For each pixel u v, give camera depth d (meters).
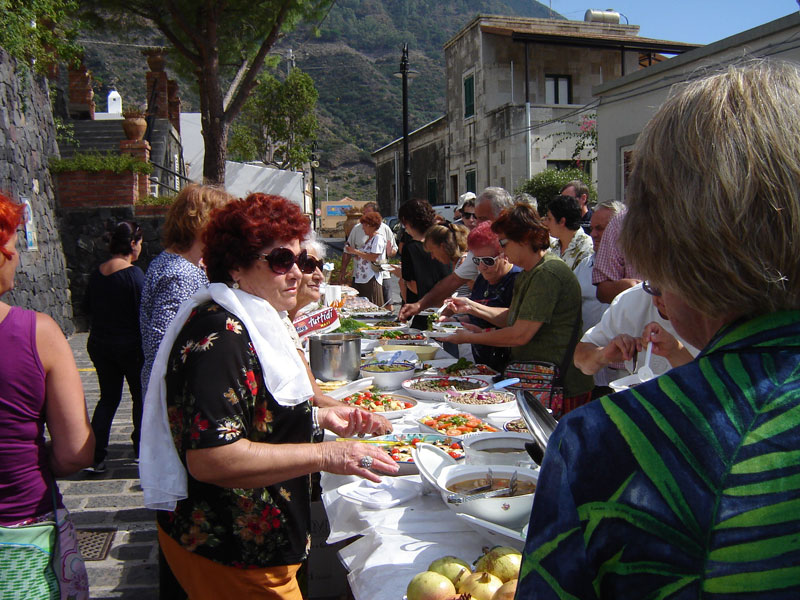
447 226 5.91
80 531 3.76
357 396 3.10
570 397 3.22
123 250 4.59
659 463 0.67
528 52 23.61
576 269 4.48
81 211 11.09
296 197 21.42
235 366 1.57
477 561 1.51
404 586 1.53
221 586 1.67
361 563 1.74
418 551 1.69
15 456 1.71
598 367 2.46
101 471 4.62
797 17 9.77
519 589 0.73
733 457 0.65
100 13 13.48
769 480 0.64
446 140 27.97
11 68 8.90
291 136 31.58
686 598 0.64
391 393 3.29
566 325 3.21
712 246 0.70
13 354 1.69
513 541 1.57
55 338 1.78
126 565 3.39
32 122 9.88
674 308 0.82
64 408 1.77
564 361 3.20
